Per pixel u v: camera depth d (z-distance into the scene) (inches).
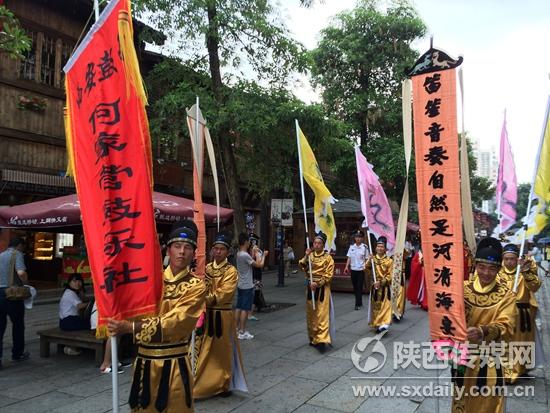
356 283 435.2
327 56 753.0
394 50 717.3
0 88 441.4
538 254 847.7
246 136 386.6
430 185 136.6
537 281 222.7
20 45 224.7
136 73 109.3
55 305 445.4
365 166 306.0
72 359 251.3
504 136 217.5
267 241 836.0
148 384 113.6
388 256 325.1
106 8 113.3
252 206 815.1
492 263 131.9
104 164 107.7
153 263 104.4
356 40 719.7
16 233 540.1
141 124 107.5
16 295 234.8
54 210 234.8
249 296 306.7
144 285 103.8
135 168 107.0
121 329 102.6
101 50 113.0
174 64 402.6
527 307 221.8
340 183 804.6
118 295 103.6
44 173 476.1
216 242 199.5
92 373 226.2
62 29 500.4
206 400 190.5
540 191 160.6
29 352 263.4
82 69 117.0
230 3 371.6
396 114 735.1
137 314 103.3
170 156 616.1
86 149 113.6
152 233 105.3
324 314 273.9
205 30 362.3
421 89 139.5
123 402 188.4
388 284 321.7
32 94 468.1
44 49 484.1
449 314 131.0
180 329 111.1
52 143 484.1
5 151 445.1
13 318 241.9
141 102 108.7
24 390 201.8
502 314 130.7
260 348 278.5
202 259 171.3
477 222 903.1
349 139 740.0
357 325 354.0
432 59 138.0
